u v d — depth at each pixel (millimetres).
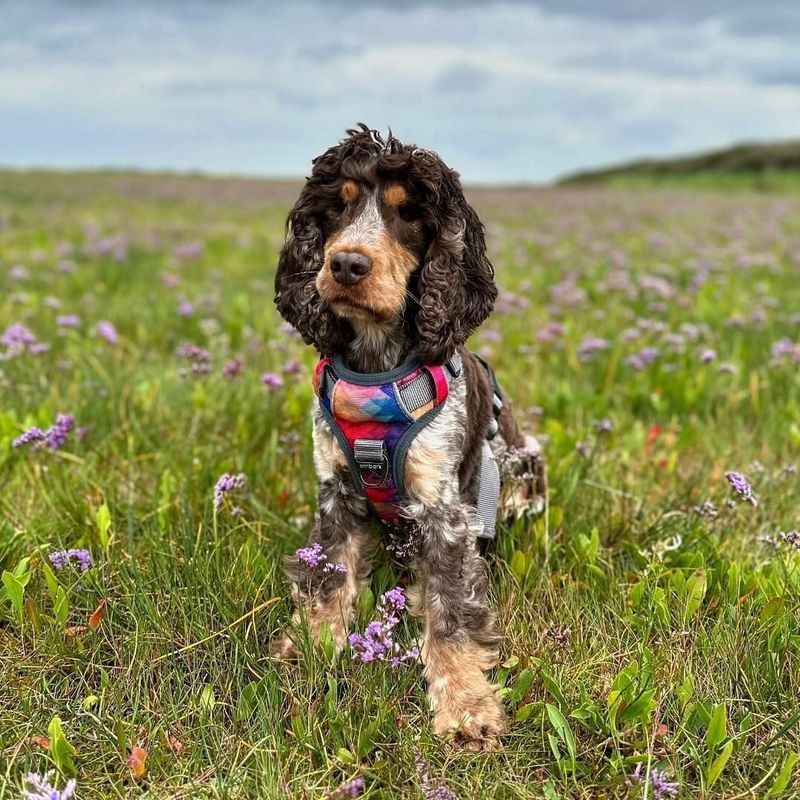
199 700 685
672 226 4484
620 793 622
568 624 771
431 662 728
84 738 661
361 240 718
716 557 859
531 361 1550
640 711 653
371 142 767
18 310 1894
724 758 598
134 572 784
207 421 1185
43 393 1263
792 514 1003
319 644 728
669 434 1210
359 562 824
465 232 799
